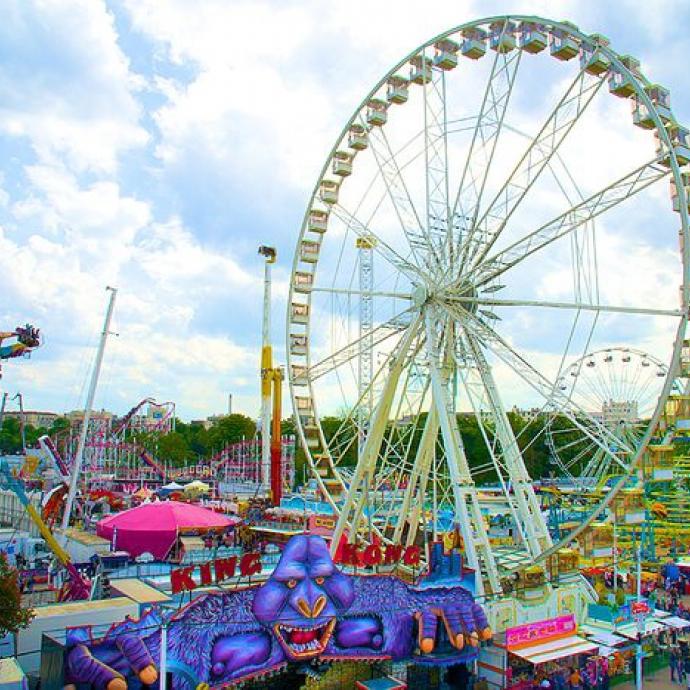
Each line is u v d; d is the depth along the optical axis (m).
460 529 37.28
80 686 23.69
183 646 25.45
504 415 38.41
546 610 35.66
